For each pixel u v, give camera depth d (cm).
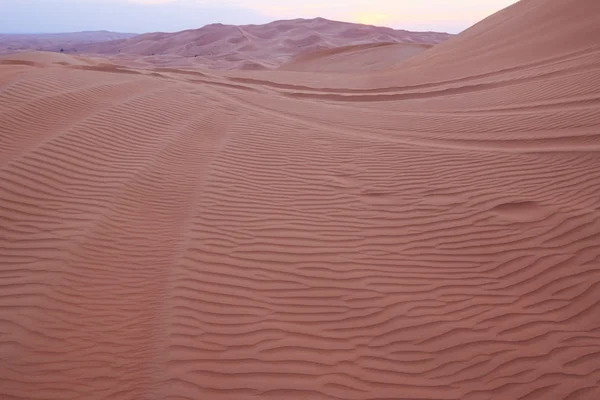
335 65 4075
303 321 455
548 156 770
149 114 905
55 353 405
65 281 480
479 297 488
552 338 436
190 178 698
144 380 385
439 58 2366
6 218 552
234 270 517
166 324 441
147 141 790
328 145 866
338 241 574
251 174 729
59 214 573
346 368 407
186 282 495
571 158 752
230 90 1280
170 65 5494
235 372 397
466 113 1101
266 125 957
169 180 685
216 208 628
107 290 476
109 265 509
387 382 395
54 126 762
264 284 500
